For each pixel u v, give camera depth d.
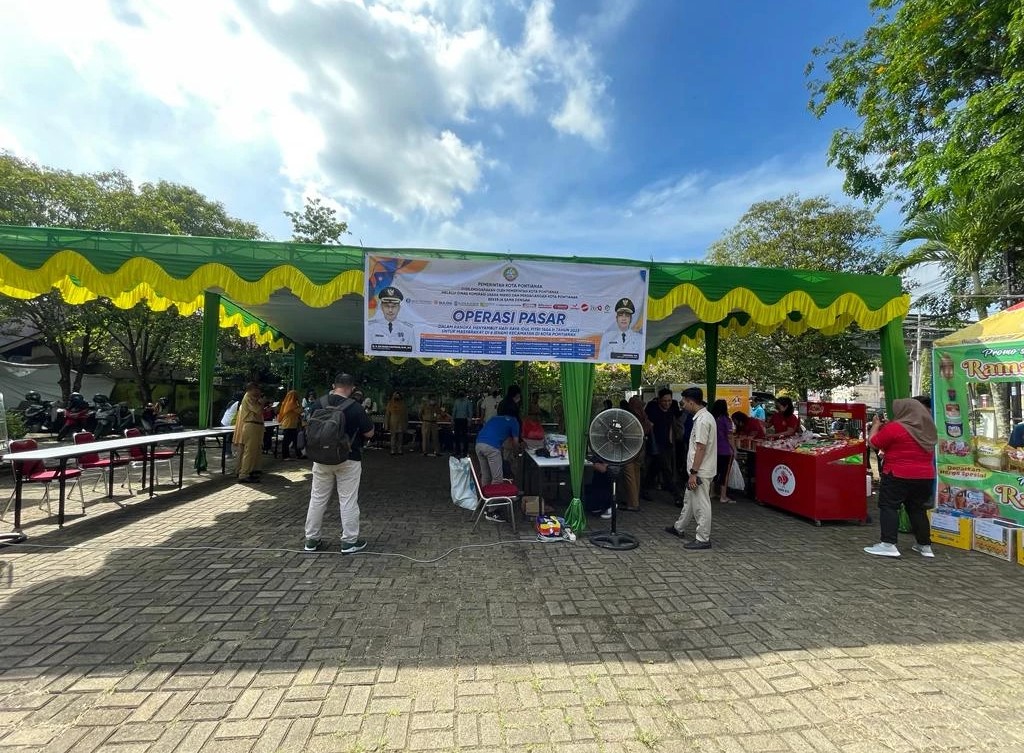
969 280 9.81
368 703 2.57
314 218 15.88
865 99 9.30
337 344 14.72
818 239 13.85
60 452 5.44
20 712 2.45
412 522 6.09
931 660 3.09
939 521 5.68
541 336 5.64
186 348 16.41
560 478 7.70
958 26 7.48
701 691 2.74
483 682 2.78
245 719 2.43
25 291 5.61
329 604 3.73
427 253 5.51
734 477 7.94
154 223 13.67
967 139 6.95
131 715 2.45
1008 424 5.91
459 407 12.64
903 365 6.29
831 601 3.96
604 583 4.24
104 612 3.55
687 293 5.89
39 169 13.34
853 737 2.38
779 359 15.02
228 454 11.49
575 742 2.32
